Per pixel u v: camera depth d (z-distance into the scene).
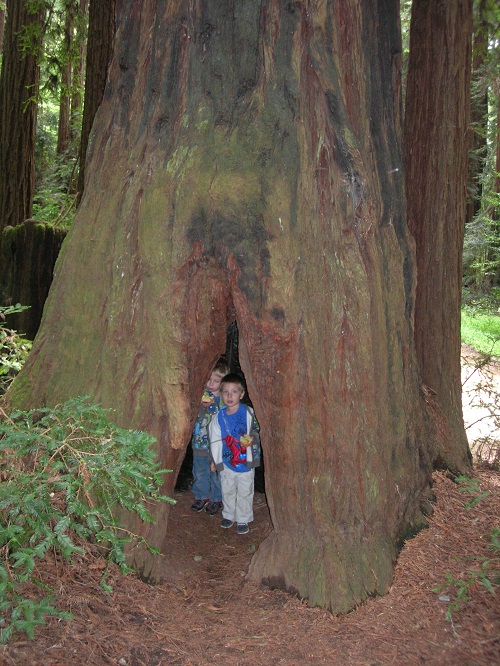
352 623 3.17
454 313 5.48
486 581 3.33
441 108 5.48
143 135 3.57
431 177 5.50
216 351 3.68
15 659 2.53
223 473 4.59
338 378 3.45
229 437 4.55
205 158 3.36
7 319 7.23
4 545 2.95
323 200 3.46
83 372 3.57
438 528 3.99
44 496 2.75
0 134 9.87
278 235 3.31
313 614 3.28
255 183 3.33
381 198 3.84
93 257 3.63
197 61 3.46
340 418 3.46
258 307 3.34
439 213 5.47
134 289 3.47
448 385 5.44
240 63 3.41
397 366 3.83
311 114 3.47
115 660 2.71
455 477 4.83
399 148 4.10
